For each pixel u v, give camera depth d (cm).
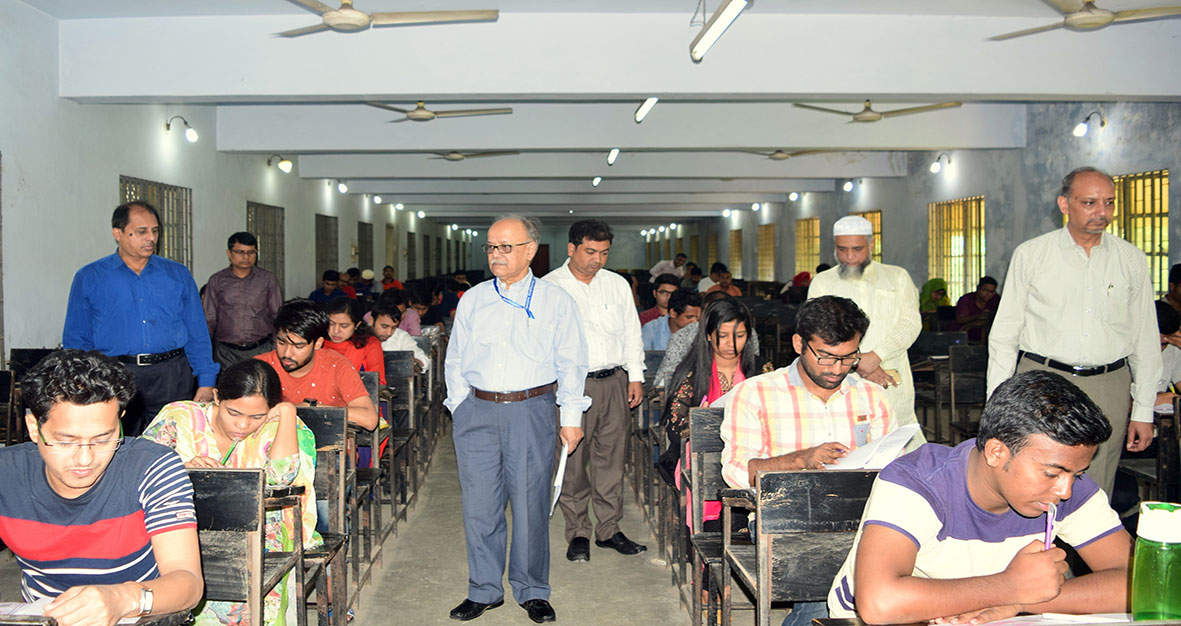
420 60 660
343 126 966
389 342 603
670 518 421
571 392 345
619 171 1302
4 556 434
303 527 299
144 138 785
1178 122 755
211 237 949
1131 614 167
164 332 429
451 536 480
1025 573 165
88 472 175
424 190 1652
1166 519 148
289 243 1246
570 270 438
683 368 385
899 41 668
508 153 1054
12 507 188
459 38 660
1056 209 953
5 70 578
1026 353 362
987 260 1114
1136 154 813
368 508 410
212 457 277
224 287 673
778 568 236
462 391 352
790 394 283
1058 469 153
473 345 346
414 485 553
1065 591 180
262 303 683
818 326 263
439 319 1041
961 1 628
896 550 172
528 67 662
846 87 668
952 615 165
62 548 190
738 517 327
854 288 395
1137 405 350
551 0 625
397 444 496
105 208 715
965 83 671
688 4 638
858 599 171
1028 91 673
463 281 1471
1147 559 149
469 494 352
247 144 966
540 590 359
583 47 662
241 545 235
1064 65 673
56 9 621
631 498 569
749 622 364
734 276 2420
